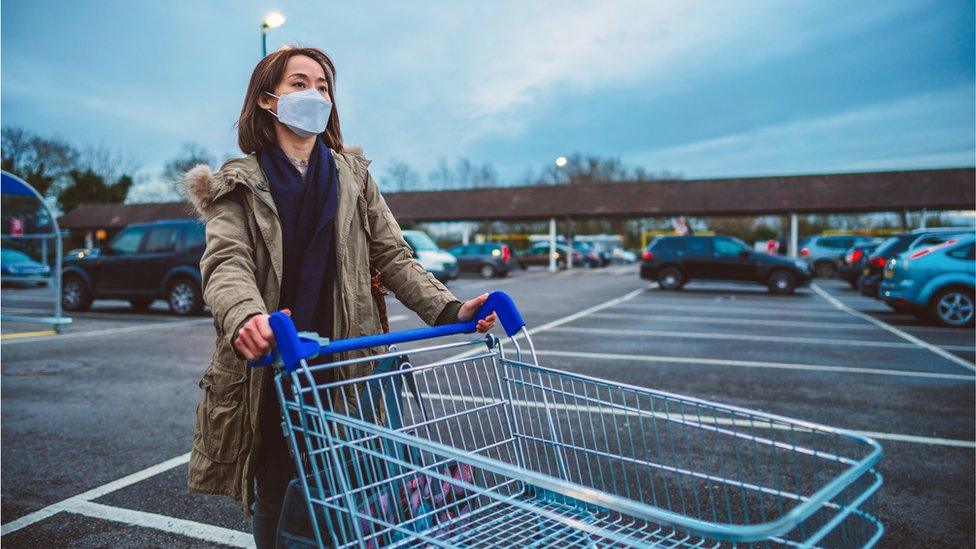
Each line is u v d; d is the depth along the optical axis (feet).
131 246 42.80
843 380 21.09
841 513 4.35
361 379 5.95
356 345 5.81
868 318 39.22
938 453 13.88
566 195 108.17
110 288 43.19
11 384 20.59
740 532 3.71
